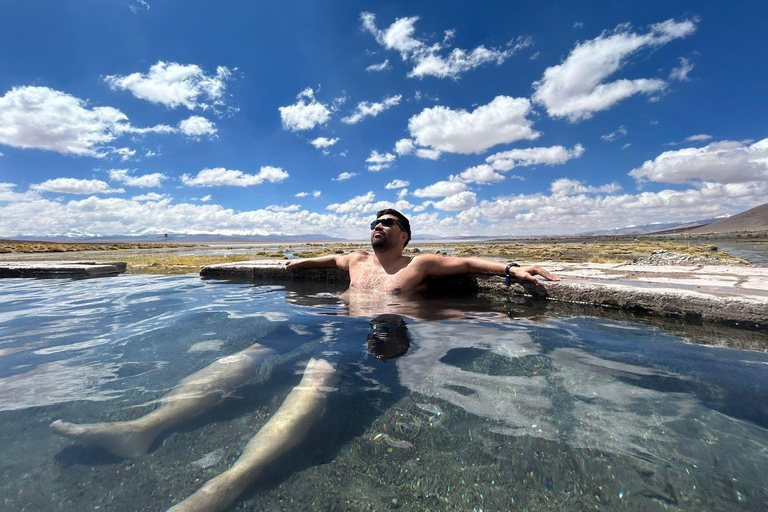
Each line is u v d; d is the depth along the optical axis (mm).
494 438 1414
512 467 1255
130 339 2783
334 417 1591
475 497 1137
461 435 1438
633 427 1465
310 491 1177
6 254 22250
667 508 1072
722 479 1171
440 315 3568
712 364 2154
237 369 2131
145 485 1187
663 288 3639
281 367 2170
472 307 3969
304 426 1523
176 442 1421
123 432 1475
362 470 1267
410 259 5035
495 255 16312
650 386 1849
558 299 4203
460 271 4770
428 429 1485
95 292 5422
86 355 2400
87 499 1117
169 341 2721
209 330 3035
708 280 4188
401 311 3777
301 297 4781
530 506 1098
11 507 1075
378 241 5004
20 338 2832
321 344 2611
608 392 1782
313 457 1337
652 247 20656
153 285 6246
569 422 1508
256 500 1139
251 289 5609
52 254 21922
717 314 3129
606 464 1254
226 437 1453
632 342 2611
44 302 4555
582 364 2158
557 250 19859
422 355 2348
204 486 1185
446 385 1882
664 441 1368
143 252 25250
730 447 1324
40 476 1217
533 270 4477
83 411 1635
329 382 1941
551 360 2230
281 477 1239
